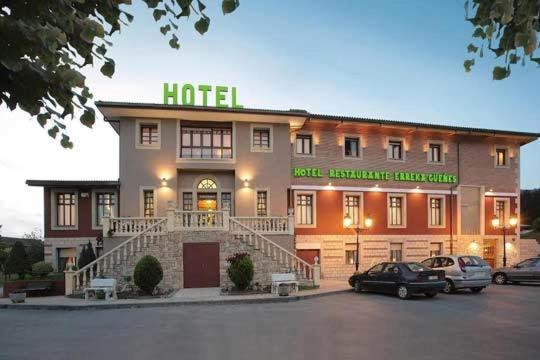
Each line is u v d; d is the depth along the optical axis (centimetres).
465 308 1462
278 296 1697
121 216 2278
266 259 2048
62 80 299
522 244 3081
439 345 934
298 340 983
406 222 2783
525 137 3047
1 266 2827
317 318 1271
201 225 2036
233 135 2431
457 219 2906
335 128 2681
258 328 1125
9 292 1836
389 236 2734
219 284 2011
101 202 2430
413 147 2858
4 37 266
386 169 2772
